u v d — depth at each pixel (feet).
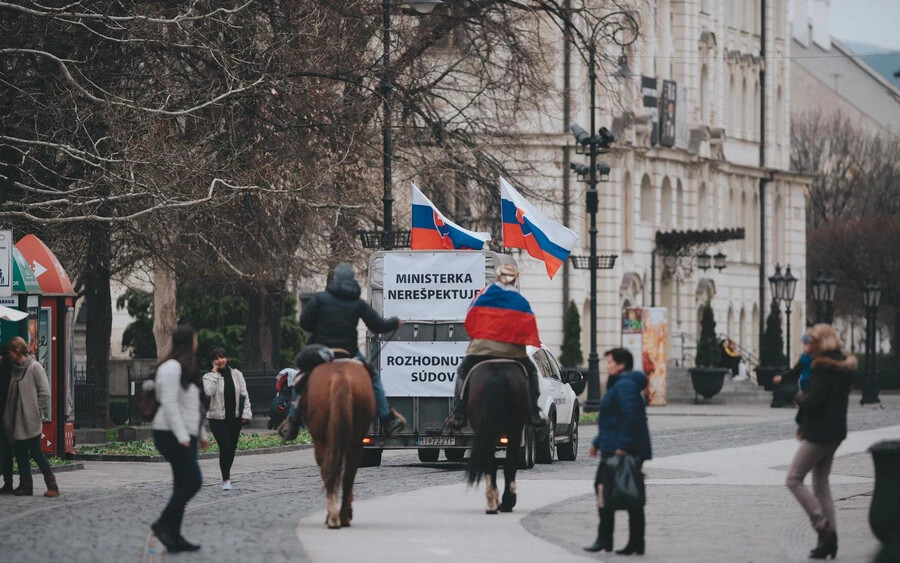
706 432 161.48
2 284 91.86
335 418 64.64
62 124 118.93
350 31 141.79
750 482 93.76
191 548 58.08
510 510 74.13
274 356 174.19
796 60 442.91
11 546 59.47
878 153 417.90
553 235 115.03
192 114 122.21
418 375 103.19
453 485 89.51
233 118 127.34
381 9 145.28
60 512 73.00
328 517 65.98
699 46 295.07
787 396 237.66
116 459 113.50
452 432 102.63
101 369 149.89
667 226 284.41
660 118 277.64
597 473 60.13
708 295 296.71
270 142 132.77
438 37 159.94
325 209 139.54
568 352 247.50
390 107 137.90
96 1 119.65
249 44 126.82
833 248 355.15
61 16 109.40
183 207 115.96
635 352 233.14
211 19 120.98
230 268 138.82
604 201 260.62
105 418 150.20
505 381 71.10
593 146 188.96
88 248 134.21
